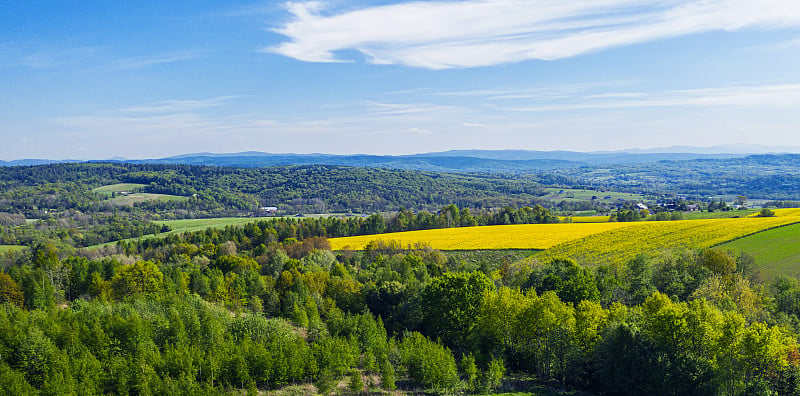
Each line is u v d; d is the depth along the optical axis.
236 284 81.69
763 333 46.44
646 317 58.28
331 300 78.25
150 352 48.16
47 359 46.38
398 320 75.88
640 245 116.06
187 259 119.19
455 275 71.19
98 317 55.72
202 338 55.22
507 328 62.66
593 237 131.00
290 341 53.78
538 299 60.62
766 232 110.38
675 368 49.84
